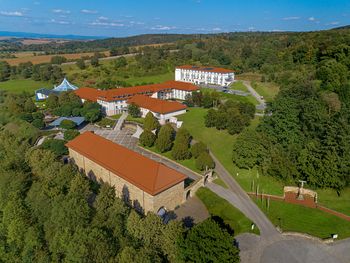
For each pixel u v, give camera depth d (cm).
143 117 11750
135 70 19538
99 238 4159
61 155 8156
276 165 6688
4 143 8912
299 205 5897
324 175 6181
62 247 4447
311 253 4584
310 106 7712
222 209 5728
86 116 11381
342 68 10344
